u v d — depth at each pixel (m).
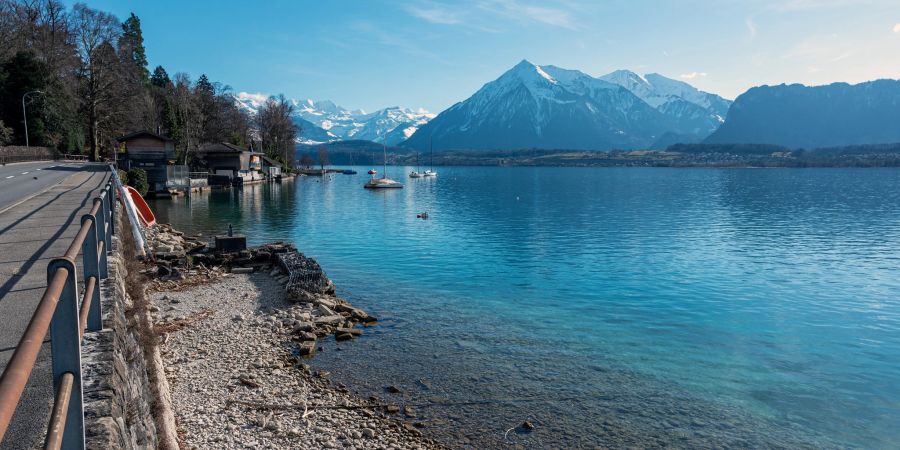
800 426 13.84
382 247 40.25
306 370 15.85
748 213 68.38
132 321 10.39
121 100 85.88
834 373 17.27
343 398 14.21
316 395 14.27
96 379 6.17
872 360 18.47
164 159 76.31
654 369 17.27
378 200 86.50
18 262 11.84
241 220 55.59
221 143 113.94
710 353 18.86
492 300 25.34
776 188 121.50
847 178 166.75
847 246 42.84
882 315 23.91
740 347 19.56
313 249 39.03
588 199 92.75
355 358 17.25
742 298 26.59
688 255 38.53
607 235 48.50
